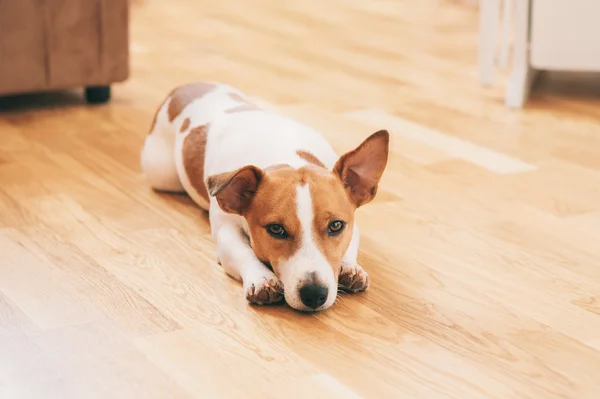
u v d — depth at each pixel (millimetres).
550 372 1176
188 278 1356
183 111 1585
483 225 1562
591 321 1288
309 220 1236
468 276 1395
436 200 1652
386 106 2164
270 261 1274
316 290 1225
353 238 1369
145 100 2148
